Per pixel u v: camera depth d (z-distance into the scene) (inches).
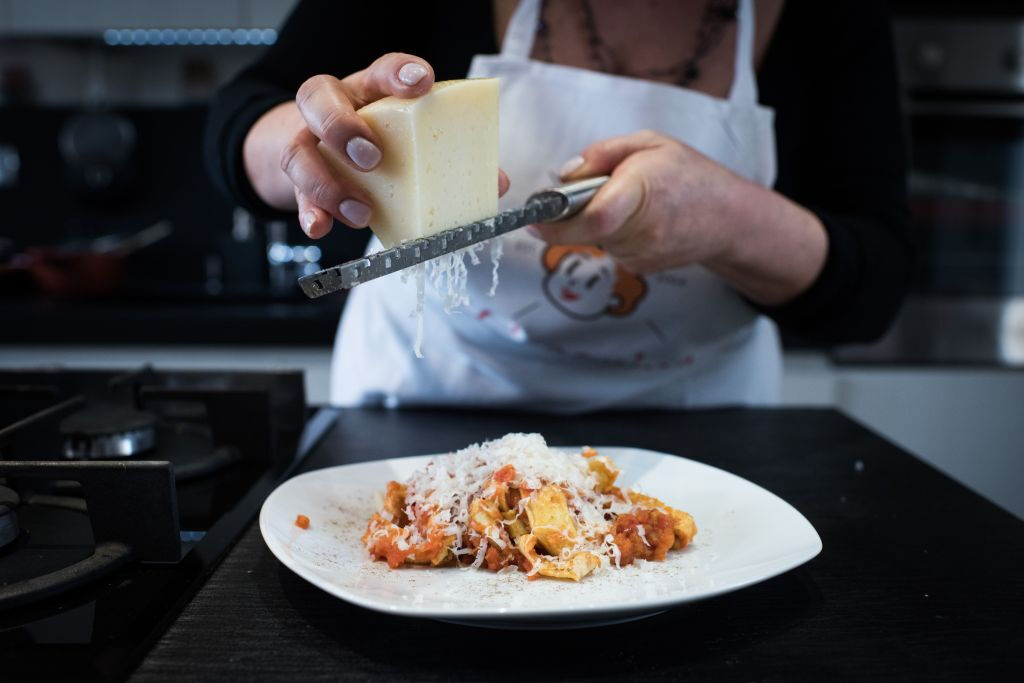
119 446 33.6
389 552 25.2
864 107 44.9
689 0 43.0
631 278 43.6
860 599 24.1
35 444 30.7
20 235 102.3
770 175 43.7
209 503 30.4
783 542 24.9
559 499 25.7
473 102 24.4
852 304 41.3
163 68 100.9
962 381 78.8
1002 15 80.1
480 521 25.3
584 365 47.3
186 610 23.0
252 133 38.4
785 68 45.2
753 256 37.5
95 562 24.0
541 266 43.2
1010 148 82.3
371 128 23.0
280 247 95.6
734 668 20.6
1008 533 28.9
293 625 22.4
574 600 22.3
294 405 40.4
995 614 23.3
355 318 51.0
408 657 21.0
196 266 102.3
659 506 27.5
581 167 33.9
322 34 45.0
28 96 100.8
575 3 43.4
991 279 84.8
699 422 43.0
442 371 46.8
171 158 101.3
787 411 45.4
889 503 31.7
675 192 32.6
